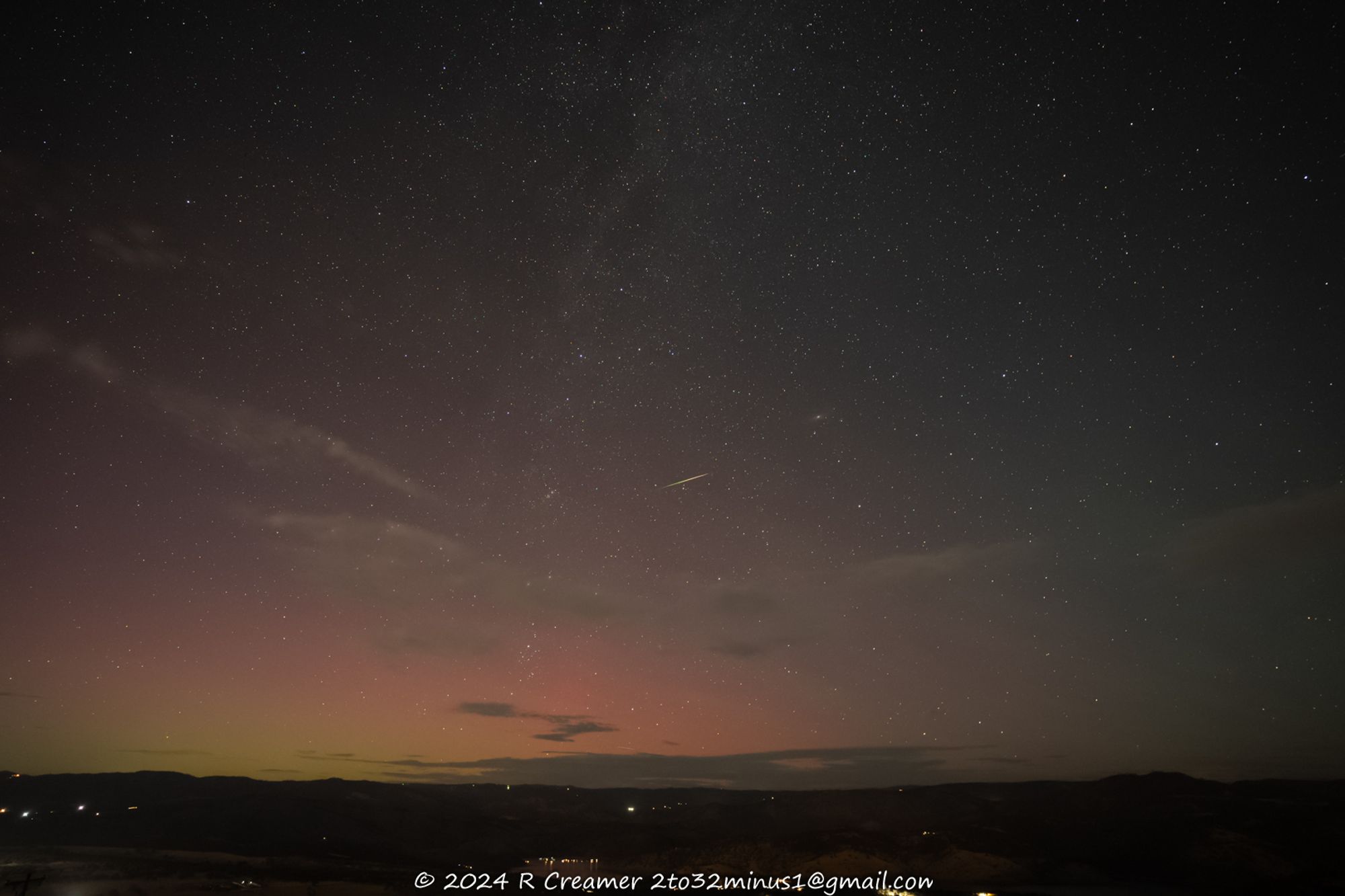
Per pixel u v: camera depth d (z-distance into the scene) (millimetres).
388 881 59219
